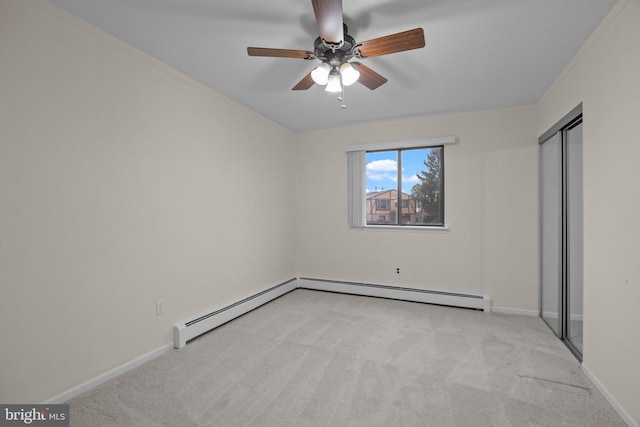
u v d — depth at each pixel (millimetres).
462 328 3006
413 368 2244
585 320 2131
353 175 4215
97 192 2004
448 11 1793
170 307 2551
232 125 3275
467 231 3664
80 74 1898
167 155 2520
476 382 2059
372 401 1853
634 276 1582
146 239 2344
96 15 1854
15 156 1605
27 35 1648
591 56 2027
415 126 3902
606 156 1843
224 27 1972
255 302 3580
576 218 2605
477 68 2529
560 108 2623
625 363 1663
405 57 2352
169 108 2533
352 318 3293
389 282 4074
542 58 2352
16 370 1614
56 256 1784
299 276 4629
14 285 1605
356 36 2061
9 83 1581
